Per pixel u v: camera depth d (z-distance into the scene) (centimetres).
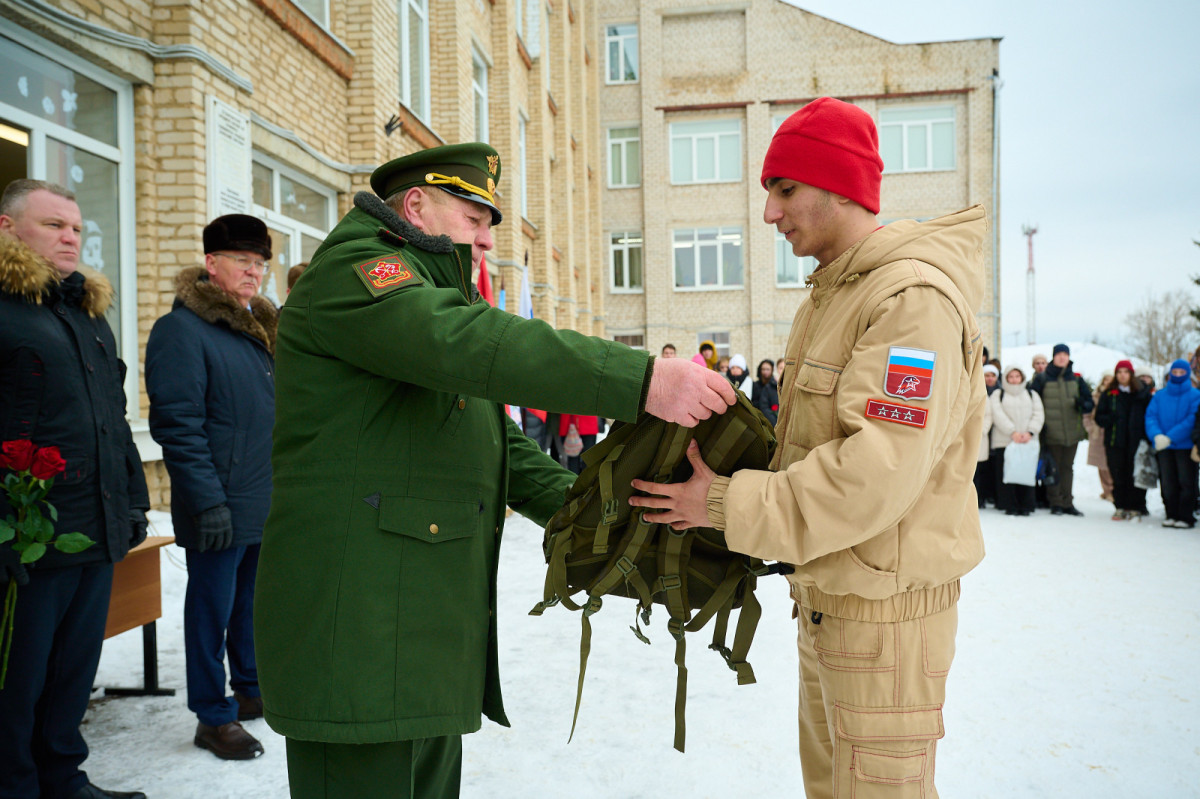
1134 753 273
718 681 346
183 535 276
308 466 151
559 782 257
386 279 146
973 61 2194
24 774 219
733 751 277
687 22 2316
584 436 920
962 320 142
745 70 2291
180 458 269
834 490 135
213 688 277
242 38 586
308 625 145
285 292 686
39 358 222
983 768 264
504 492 176
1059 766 265
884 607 150
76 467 229
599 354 142
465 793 250
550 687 339
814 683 174
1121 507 803
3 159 438
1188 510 741
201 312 287
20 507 204
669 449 156
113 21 486
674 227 2339
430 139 965
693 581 169
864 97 2245
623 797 247
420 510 151
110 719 303
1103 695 324
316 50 696
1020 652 377
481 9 1289
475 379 139
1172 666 357
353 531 147
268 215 651
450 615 153
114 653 374
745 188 2308
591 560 170
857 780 150
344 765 149
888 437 134
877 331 141
